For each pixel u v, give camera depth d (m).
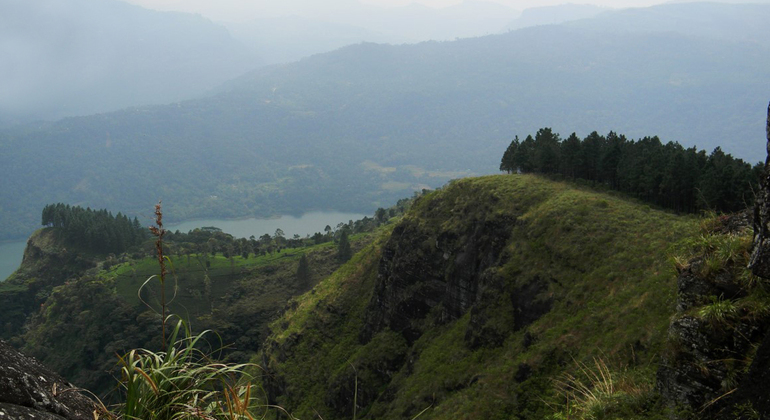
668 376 8.64
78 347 121.75
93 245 183.88
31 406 3.36
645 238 37.53
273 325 97.81
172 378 4.03
